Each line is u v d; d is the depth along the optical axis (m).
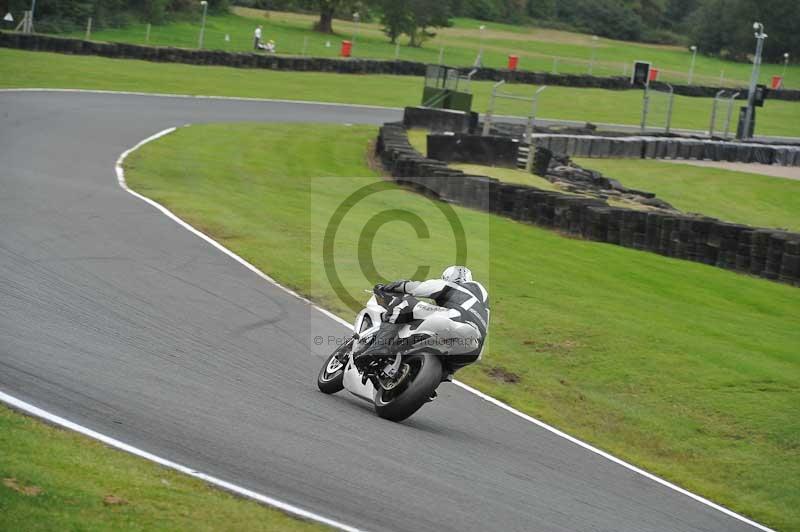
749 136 142.50
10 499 14.74
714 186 106.62
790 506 27.00
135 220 45.41
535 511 20.41
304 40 183.50
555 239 60.91
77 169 57.12
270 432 21.70
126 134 75.81
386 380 25.09
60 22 146.38
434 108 105.94
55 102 86.12
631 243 62.78
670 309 46.31
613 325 40.97
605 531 20.36
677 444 30.59
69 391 21.69
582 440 28.88
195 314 32.25
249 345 30.02
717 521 23.95
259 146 84.38
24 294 30.22
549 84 181.50
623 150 119.12
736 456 30.12
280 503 17.44
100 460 17.55
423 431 24.98
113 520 14.95
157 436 19.84
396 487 19.75
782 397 34.81
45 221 41.75
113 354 25.78
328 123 108.25
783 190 107.31
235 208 53.66
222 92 116.56
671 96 141.50
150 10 169.25
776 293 53.78
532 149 92.00
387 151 83.94
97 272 35.03
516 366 34.81
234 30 183.25
